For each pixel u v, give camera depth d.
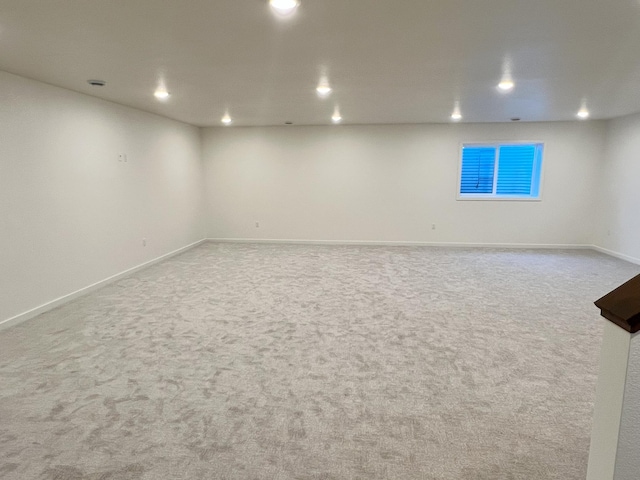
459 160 7.25
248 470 1.86
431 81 3.87
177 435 2.10
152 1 2.08
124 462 1.91
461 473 1.83
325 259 6.38
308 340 3.28
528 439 2.07
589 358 2.96
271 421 2.22
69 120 4.29
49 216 4.04
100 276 4.84
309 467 1.88
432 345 3.18
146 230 5.84
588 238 7.21
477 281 5.07
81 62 3.23
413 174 7.38
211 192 7.84
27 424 2.18
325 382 2.63
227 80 3.84
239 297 4.40
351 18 2.31
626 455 0.98
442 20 2.34
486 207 7.32
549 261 6.22
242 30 2.49
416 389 2.54
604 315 1.00
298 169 7.59
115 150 5.09
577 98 4.75
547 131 6.96
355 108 5.48
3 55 3.05
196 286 4.85
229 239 7.96
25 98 3.74
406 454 1.96
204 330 3.48
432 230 7.51
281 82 3.91
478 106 5.32
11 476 1.81
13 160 3.62
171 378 2.68
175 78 3.78
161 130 6.23
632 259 6.15
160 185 6.23
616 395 0.97
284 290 4.67
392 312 3.92
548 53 2.99
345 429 2.15
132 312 3.94
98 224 4.79
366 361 2.92
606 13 2.24
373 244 7.66
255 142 7.59
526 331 3.47
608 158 6.75
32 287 3.84
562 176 7.06
